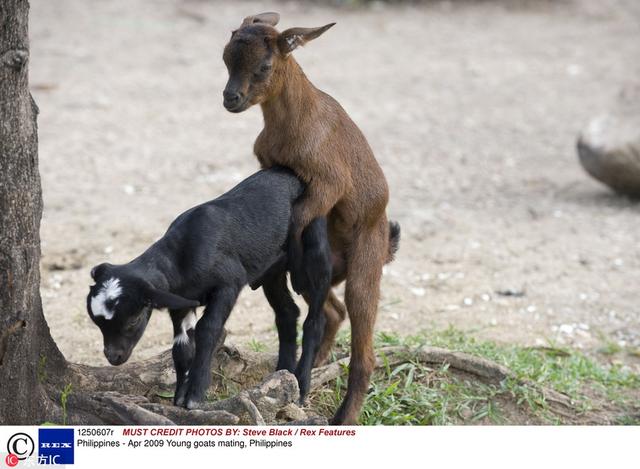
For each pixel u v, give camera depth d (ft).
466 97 84.02
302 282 31.45
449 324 43.39
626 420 35.65
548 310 46.24
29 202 26.35
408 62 93.09
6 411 27.27
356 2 108.37
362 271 32.86
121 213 55.21
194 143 69.97
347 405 31.83
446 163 68.59
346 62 91.86
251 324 42.24
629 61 94.53
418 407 33.83
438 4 113.80
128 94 80.07
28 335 27.02
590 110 80.74
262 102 32.09
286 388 29.45
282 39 31.40
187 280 27.73
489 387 35.83
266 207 30.01
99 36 95.55
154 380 31.30
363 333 32.35
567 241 54.60
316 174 31.71
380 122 76.48
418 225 56.18
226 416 27.78
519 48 99.09
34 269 26.94
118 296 25.55
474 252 52.47
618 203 61.46
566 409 35.94
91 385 30.25
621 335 44.47
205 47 94.12
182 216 28.71
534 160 70.08
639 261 52.01
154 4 108.27
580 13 112.57
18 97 25.70
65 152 66.18
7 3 24.86
